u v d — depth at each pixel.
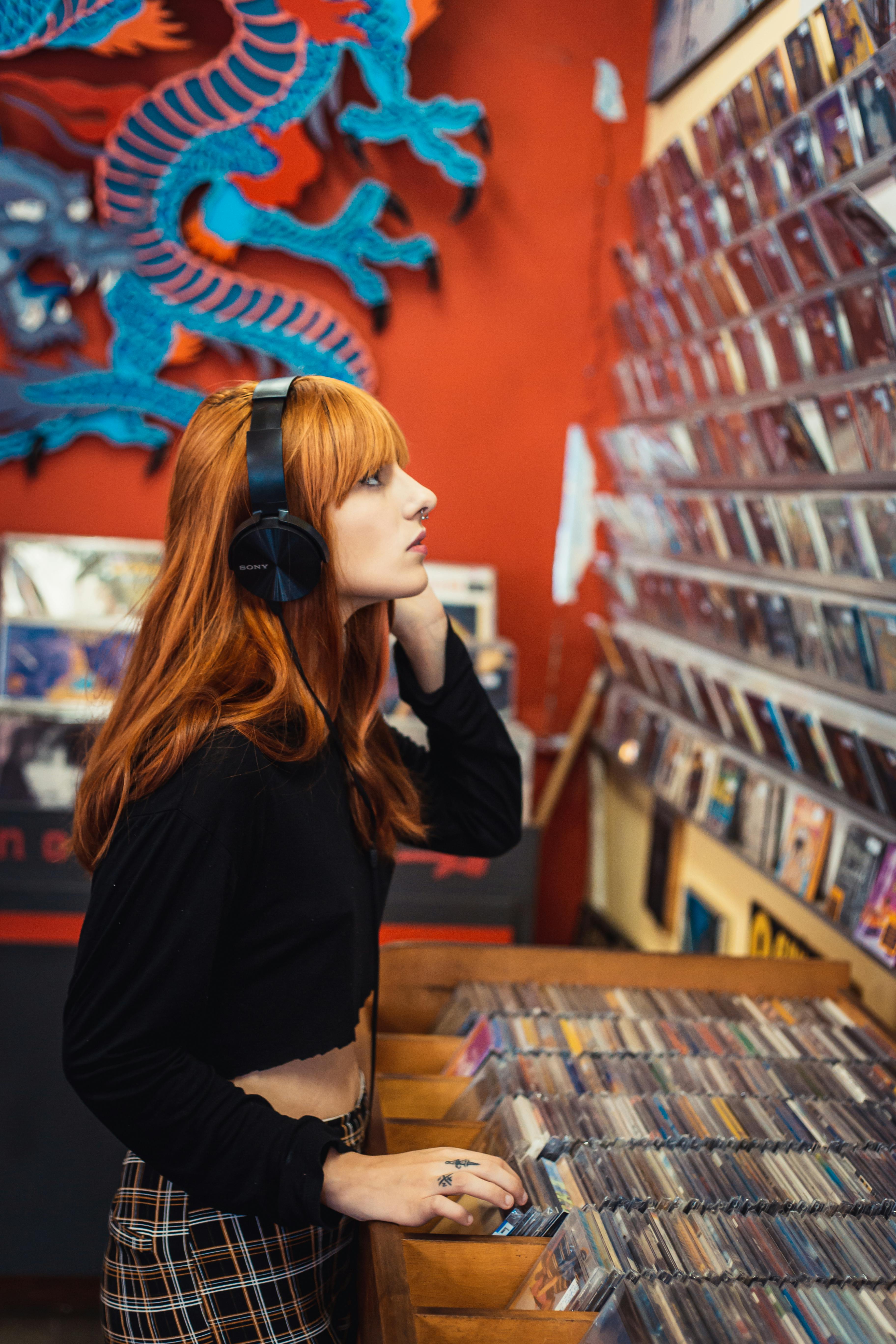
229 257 2.61
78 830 1.00
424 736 2.39
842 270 1.46
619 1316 0.82
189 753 0.92
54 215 2.51
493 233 2.77
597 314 2.84
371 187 2.63
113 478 2.72
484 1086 1.25
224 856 0.91
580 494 2.92
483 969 1.56
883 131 1.29
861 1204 1.00
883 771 1.43
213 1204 0.90
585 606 2.99
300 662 1.02
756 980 1.58
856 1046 1.39
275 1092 1.02
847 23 1.38
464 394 2.84
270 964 0.97
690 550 2.20
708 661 2.11
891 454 1.41
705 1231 0.96
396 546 1.04
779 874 1.79
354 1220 1.11
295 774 0.99
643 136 2.78
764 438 1.75
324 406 1.01
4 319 2.58
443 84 2.70
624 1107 1.18
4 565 2.52
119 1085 0.87
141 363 2.63
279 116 2.50
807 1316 0.84
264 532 0.96
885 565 1.45
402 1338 0.79
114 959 0.88
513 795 1.36
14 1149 2.30
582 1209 0.97
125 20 2.40
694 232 2.04
